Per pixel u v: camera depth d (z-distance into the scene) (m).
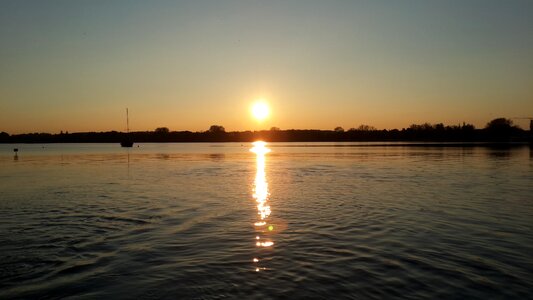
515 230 15.30
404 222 16.72
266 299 9.07
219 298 9.16
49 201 22.44
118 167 50.03
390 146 144.62
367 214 18.44
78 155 89.50
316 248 12.98
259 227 15.96
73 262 11.66
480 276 10.38
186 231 15.32
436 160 59.69
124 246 13.27
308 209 19.83
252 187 28.66
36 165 54.59
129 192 26.16
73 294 9.45
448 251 12.57
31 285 9.98
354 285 9.82
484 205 20.67
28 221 17.11
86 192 26.16
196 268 11.11
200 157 78.12
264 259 11.88
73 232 15.13
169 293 9.45
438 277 10.31
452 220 17.09
